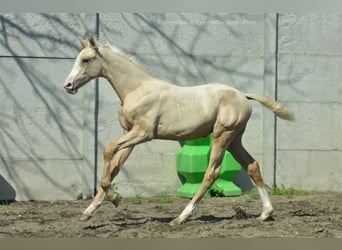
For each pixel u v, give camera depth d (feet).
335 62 34.88
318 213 27.86
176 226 24.18
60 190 32.94
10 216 27.32
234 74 34.42
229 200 32.04
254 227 24.25
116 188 33.04
